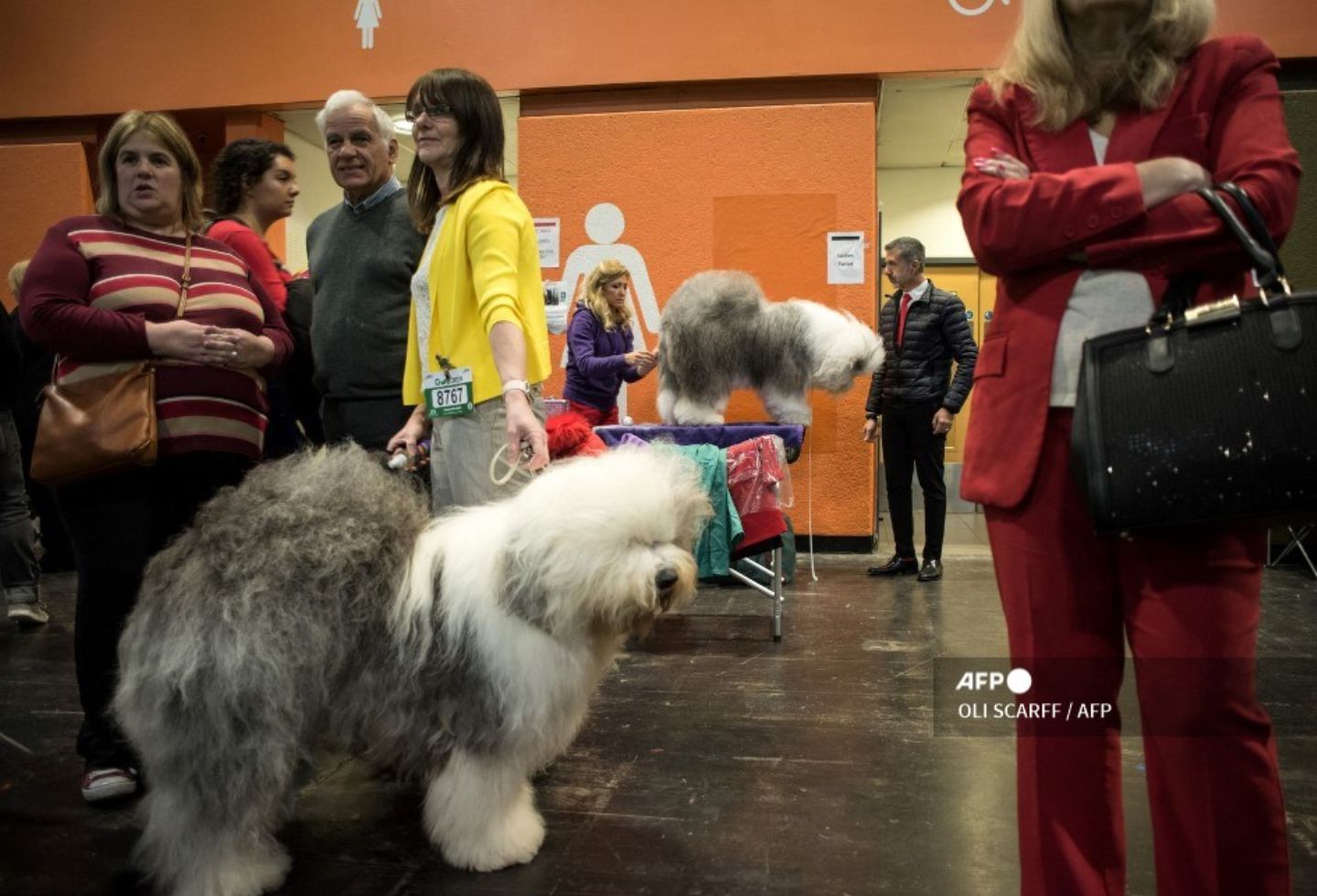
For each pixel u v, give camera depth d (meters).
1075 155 1.48
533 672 1.89
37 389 5.34
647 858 2.16
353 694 1.90
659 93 6.20
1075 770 1.47
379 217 2.82
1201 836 1.36
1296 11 5.43
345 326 2.81
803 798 2.49
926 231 8.85
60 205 6.65
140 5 6.43
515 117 6.95
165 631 1.81
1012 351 1.49
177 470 2.46
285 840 2.25
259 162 3.70
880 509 8.66
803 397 5.43
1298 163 1.35
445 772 2.04
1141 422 1.32
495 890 2.02
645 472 1.93
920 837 2.27
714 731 3.01
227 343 2.37
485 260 2.34
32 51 6.55
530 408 2.36
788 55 5.91
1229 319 1.31
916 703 3.28
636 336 6.28
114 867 2.13
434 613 1.93
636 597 1.83
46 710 3.25
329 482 1.99
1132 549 1.40
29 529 4.43
